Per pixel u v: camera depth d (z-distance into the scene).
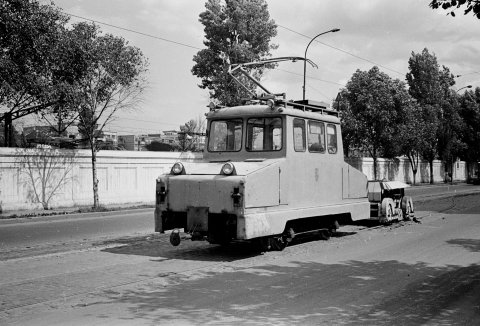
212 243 10.98
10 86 17.48
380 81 41.41
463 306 6.52
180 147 44.88
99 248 11.12
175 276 8.06
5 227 16.28
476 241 12.38
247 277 8.09
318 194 11.60
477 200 27.70
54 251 10.72
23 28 17.39
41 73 18.77
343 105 40.88
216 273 8.40
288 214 10.44
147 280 7.74
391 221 15.83
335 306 6.42
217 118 11.52
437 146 59.31
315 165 11.52
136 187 26.59
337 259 9.84
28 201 21.61
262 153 10.83
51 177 22.55
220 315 5.95
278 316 5.94
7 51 17.70
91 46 20.88
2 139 25.19
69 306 6.28
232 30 32.91
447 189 43.12
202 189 9.73
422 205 24.30
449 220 17.34
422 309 6.35
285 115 10.66
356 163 45.91
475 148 67.25
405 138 43.47
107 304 6.39
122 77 22.12
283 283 7.68
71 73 20.27
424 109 54.88
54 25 19.03
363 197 13.64
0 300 6.54
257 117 10.98
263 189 9.82
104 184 24.91
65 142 27.30
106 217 20.11
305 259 9.84
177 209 10.06
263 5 33.38
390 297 6.92
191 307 6.29
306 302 6.59
